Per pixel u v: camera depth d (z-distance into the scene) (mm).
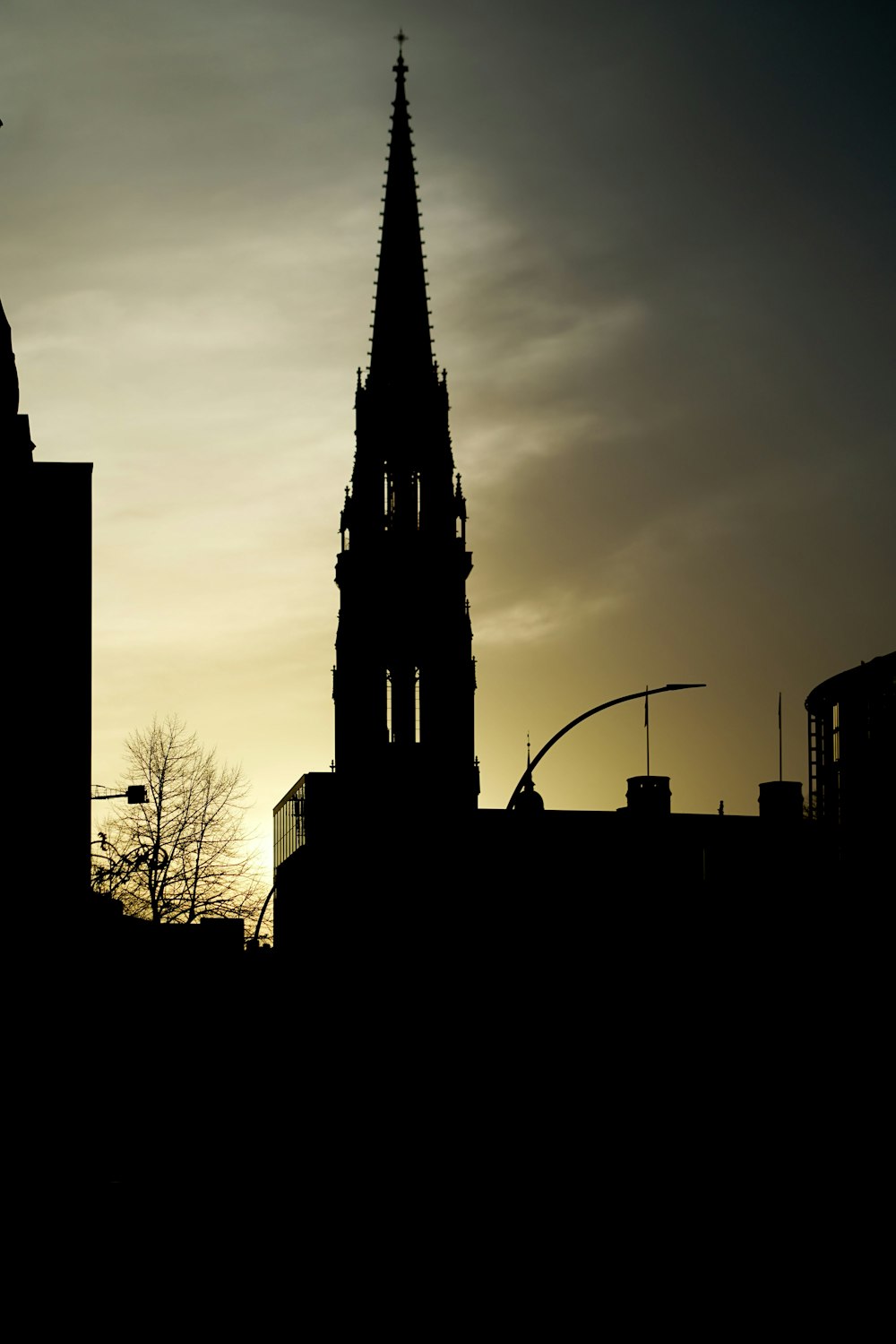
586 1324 15719
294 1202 25891
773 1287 17359
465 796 97312
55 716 46688
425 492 100875
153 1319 17188
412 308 103000
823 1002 51719
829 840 61312
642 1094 37188
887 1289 17141
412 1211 23891
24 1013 39188
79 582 47375
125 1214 25391
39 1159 32781
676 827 76312
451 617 99438
